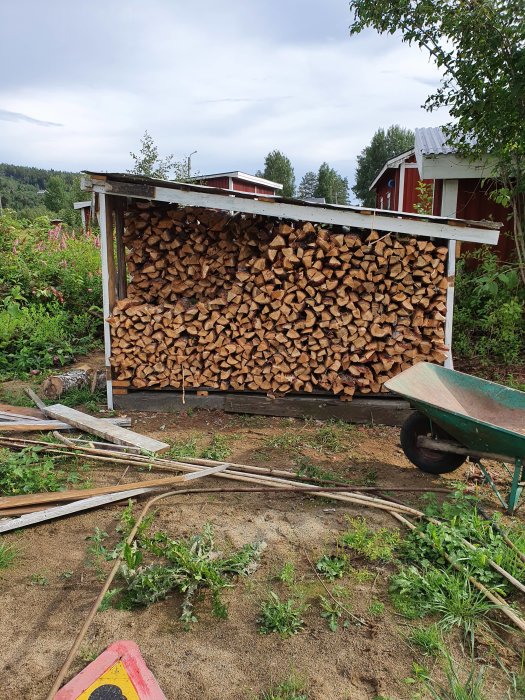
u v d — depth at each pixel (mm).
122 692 2395
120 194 5715
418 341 5926
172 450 5066
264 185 31625
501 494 4469
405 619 2936
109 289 6164
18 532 3691
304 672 2566
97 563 3357
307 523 3879
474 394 4617
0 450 4801
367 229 5945
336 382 5980
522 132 7344
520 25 6828
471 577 3143
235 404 6164
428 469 4703
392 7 7363
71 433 5434
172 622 2887
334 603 3049
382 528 3770
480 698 2393
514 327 8180
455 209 9812
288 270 5918
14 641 2727
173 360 6242
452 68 7621
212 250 6066
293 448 5277
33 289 9562
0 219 10883
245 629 2848
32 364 7676
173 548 3279
